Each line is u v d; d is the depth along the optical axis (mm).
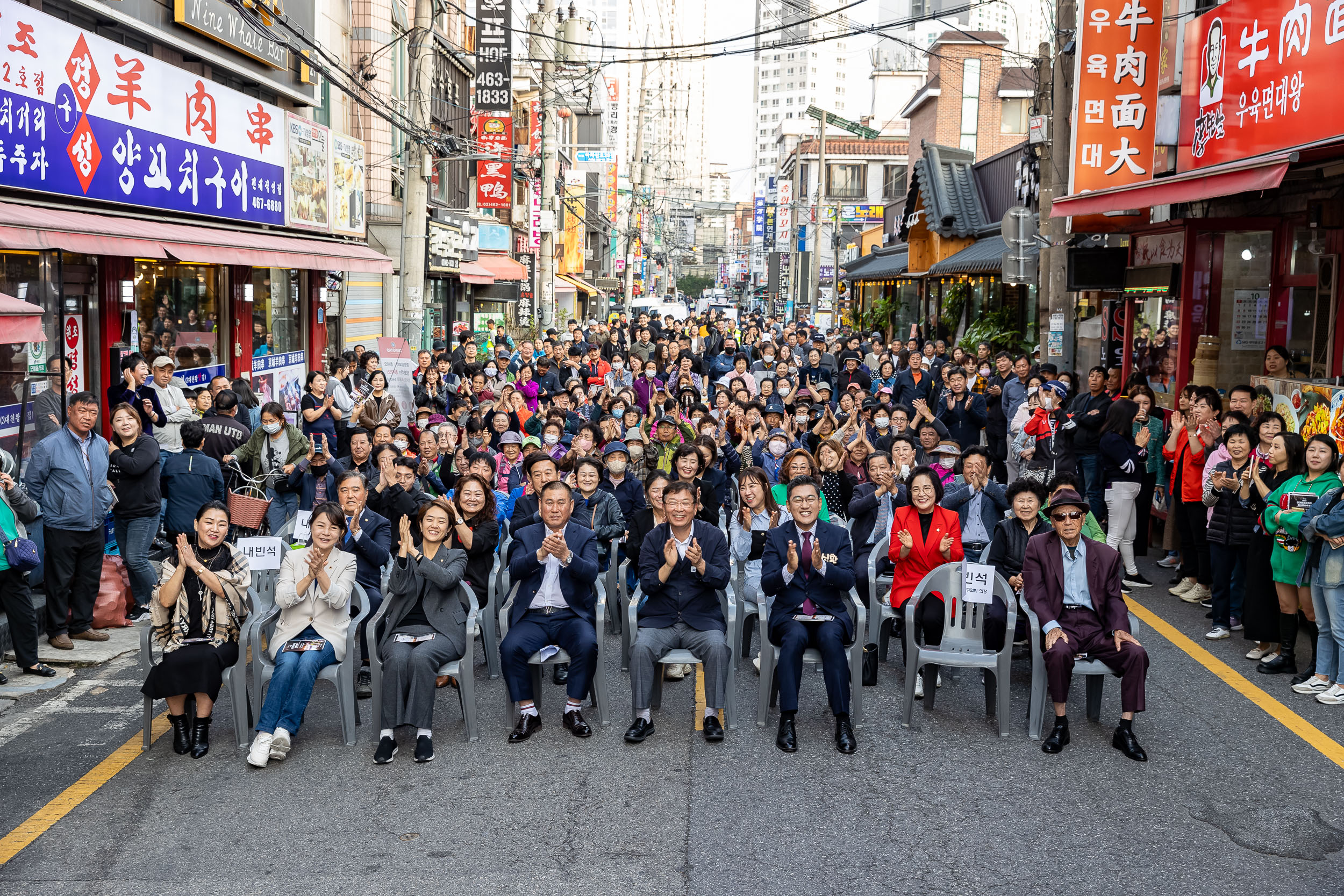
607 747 6895
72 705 7535
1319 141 9117
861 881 5160
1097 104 13039
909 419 12641
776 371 18125
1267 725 7133
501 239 35188
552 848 5488
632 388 18781
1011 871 5262
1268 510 8023
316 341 20375
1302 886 5121
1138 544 12422
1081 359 18344
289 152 17609
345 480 7883
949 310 29297
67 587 8672
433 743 6953
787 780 6340
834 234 56562
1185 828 5699
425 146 19031
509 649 7043
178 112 13914
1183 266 13594
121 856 5398
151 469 9312
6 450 10055
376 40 24266
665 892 5055
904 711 7301
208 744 6824
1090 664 6922
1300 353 12117
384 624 7117
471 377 17922
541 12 30016
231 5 14672
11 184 10516
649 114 82875
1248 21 10719
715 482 11375
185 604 6723
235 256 13695
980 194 30109
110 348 13062
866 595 8367
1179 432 10289
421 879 5176
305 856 5398
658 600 7285
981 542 8781
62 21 11289
